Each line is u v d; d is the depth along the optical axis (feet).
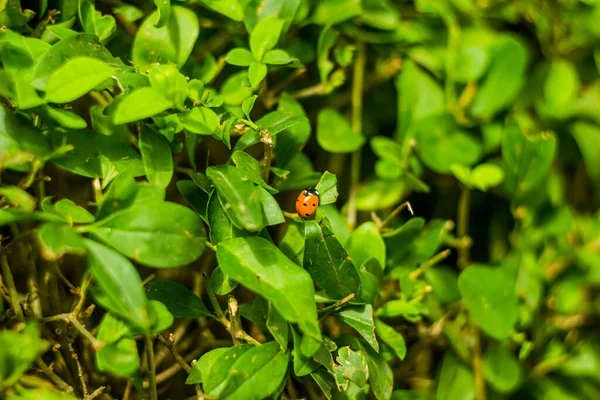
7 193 1.01
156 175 1.07
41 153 1.05
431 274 1.27
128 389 1.14
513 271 1.28
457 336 1.27
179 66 1.13
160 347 1.20
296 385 1.18
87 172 1.08
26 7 1.14
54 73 1.04
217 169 1.06
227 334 1.23
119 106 1.04
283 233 1.28
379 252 1.17
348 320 1.10
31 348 1.02
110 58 1.08
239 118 1.08
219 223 1.08
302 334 1.10
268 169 1.12
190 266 1.24
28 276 1.14
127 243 1.02
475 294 1.22
